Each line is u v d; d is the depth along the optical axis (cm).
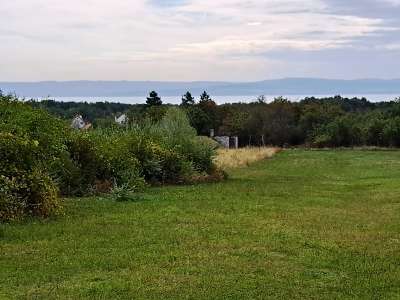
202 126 7088
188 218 1256
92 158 1766
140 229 1104
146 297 674
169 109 2945
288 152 5328
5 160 1205
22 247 920
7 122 1333
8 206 1168
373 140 6431
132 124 2378
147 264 830
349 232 1126
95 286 709
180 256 884
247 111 7800
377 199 1719
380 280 773
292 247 970
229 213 1352
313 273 806
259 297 687
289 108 7788
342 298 691
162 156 2156
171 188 1975
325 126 7000
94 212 1320
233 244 982
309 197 1745
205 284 734
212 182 2281
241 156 3916
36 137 1334
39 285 712
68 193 1680
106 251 906
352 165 3584
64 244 948
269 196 1750
